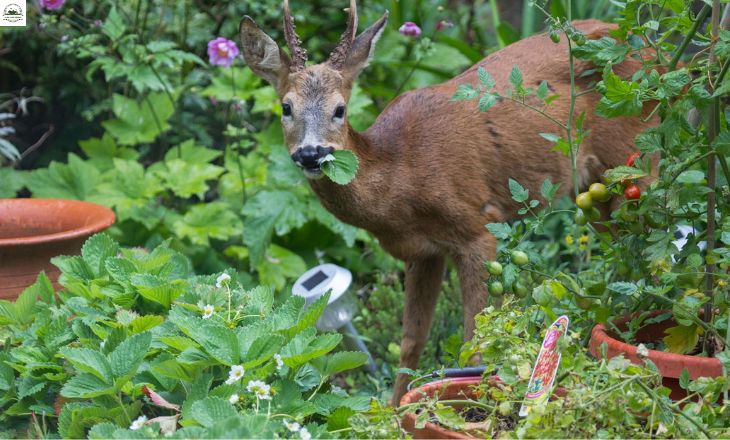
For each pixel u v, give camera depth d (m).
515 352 4.78
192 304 6.14
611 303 5.74
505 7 15.98
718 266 5.75
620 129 8.22
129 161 10.93
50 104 12.70
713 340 5.55
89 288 6.60
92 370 5.35
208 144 12.41
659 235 5.42
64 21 11.66
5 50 12.28
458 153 7.70
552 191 5.95
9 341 6.52
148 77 10.72
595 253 9.55
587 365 4.66
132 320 5.92
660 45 5.88
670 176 5.31
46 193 10.78
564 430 4.31
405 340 8.06
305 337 5.54
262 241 10.11
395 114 7.88
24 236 8.30
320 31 12.62
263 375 5.40
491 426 4.61
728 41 5.26
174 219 10.72
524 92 6.09
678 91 5.25
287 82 7.49
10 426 6.27
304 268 10.52
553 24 5.90
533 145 7.92
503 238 5.88
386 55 11.86
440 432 4.57
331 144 7.18
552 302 5.89
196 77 11.70
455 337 5.84
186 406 5.24
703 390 4.60
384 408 4.73
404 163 7.63
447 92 7.95
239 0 11.92
